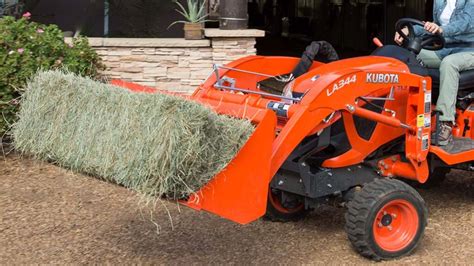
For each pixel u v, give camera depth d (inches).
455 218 223.6
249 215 162.6
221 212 159.6
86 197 238.8
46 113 178.7
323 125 181.6
